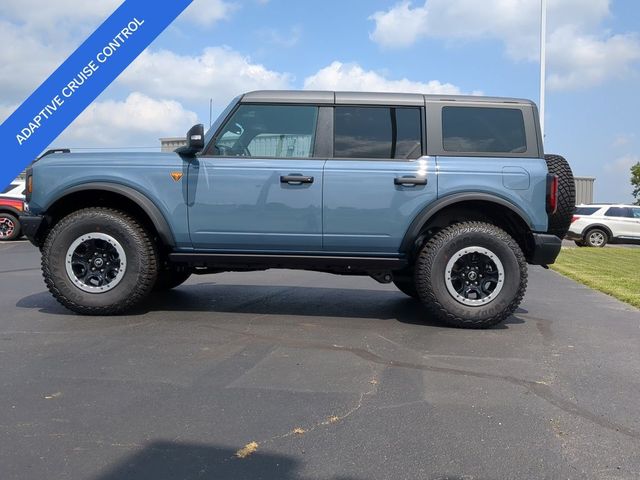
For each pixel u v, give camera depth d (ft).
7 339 15.44
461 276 17.66
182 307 20.24
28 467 8.57
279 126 18.04
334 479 8.41
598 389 12.32
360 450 9.31
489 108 18.04
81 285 17.98
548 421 10.57
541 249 17.51
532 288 27.86
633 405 11.43
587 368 13.82
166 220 17.75
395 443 9.57
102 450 9.14
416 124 17.93
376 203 17.47
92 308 17.94
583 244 66.13
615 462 9.02
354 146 17.90
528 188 17.42
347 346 15.46
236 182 17.57
